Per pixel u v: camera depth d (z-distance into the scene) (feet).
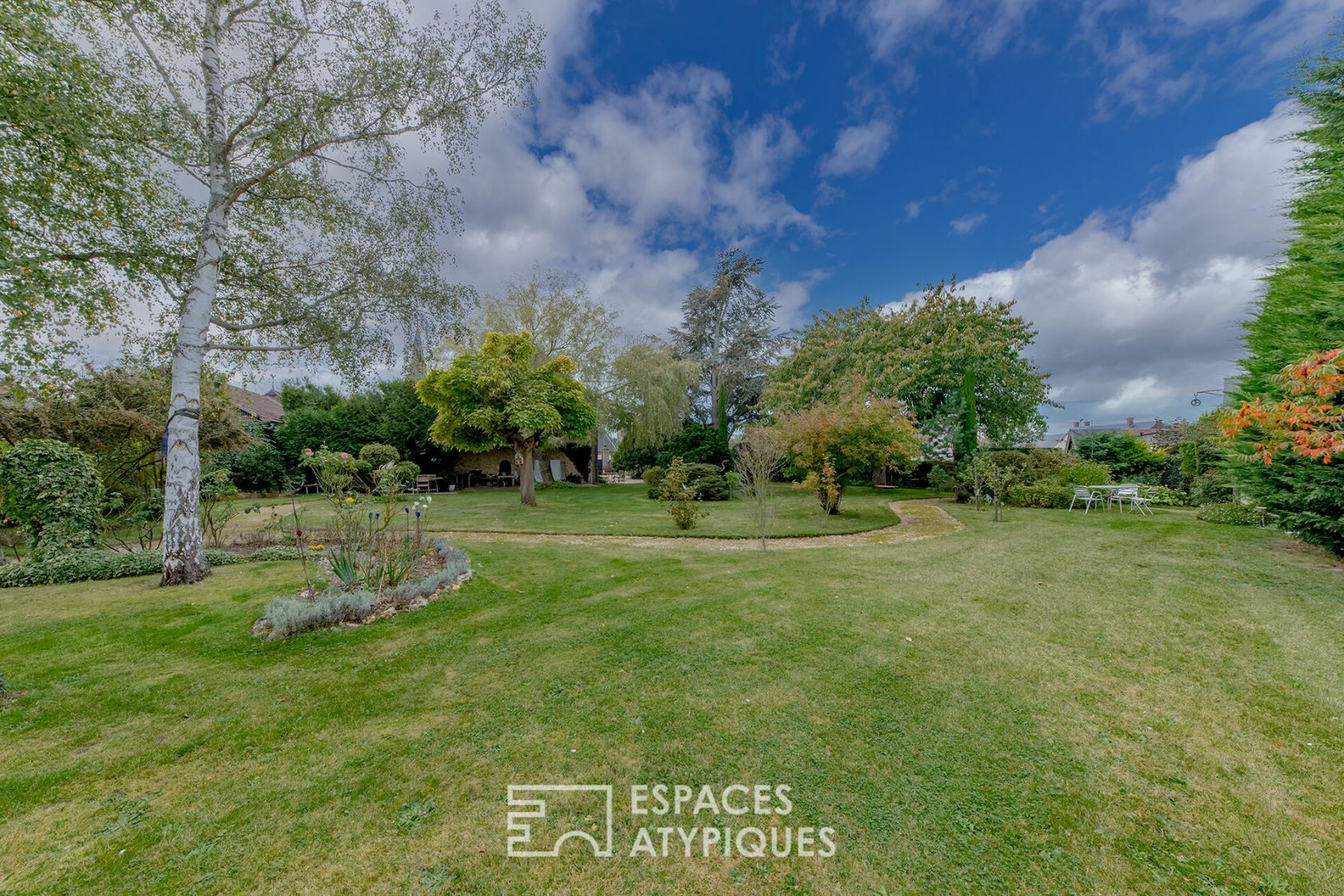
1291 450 17.97
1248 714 8.89
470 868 5.78
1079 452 61.62
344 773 7.52
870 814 6.57
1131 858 5.78
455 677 10.84
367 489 27.04
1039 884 5.45
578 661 11.59
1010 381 55.88
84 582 19.07
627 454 87.81
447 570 18.88
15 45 15.57
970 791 6.98
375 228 25.53
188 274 23.67
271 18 21.35
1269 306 20.33
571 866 5.82
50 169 18.75
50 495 20.07
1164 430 71.00
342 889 5.47
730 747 8.09
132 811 6.69
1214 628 12.92
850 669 10.95
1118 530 27.63
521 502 49.98
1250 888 5.32
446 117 23.98
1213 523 28.89
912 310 64.03
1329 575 17.21
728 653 11.92
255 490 63.77
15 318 18.52
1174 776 7.25
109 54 19.16
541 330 64.75
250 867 5.75
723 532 31.09
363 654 12.16
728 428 84.58
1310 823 6.27
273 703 9.70
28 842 6.10
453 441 50.29
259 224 25.00
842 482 43.73
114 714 9.27
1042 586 17.12
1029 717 8.93
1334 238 16.93
